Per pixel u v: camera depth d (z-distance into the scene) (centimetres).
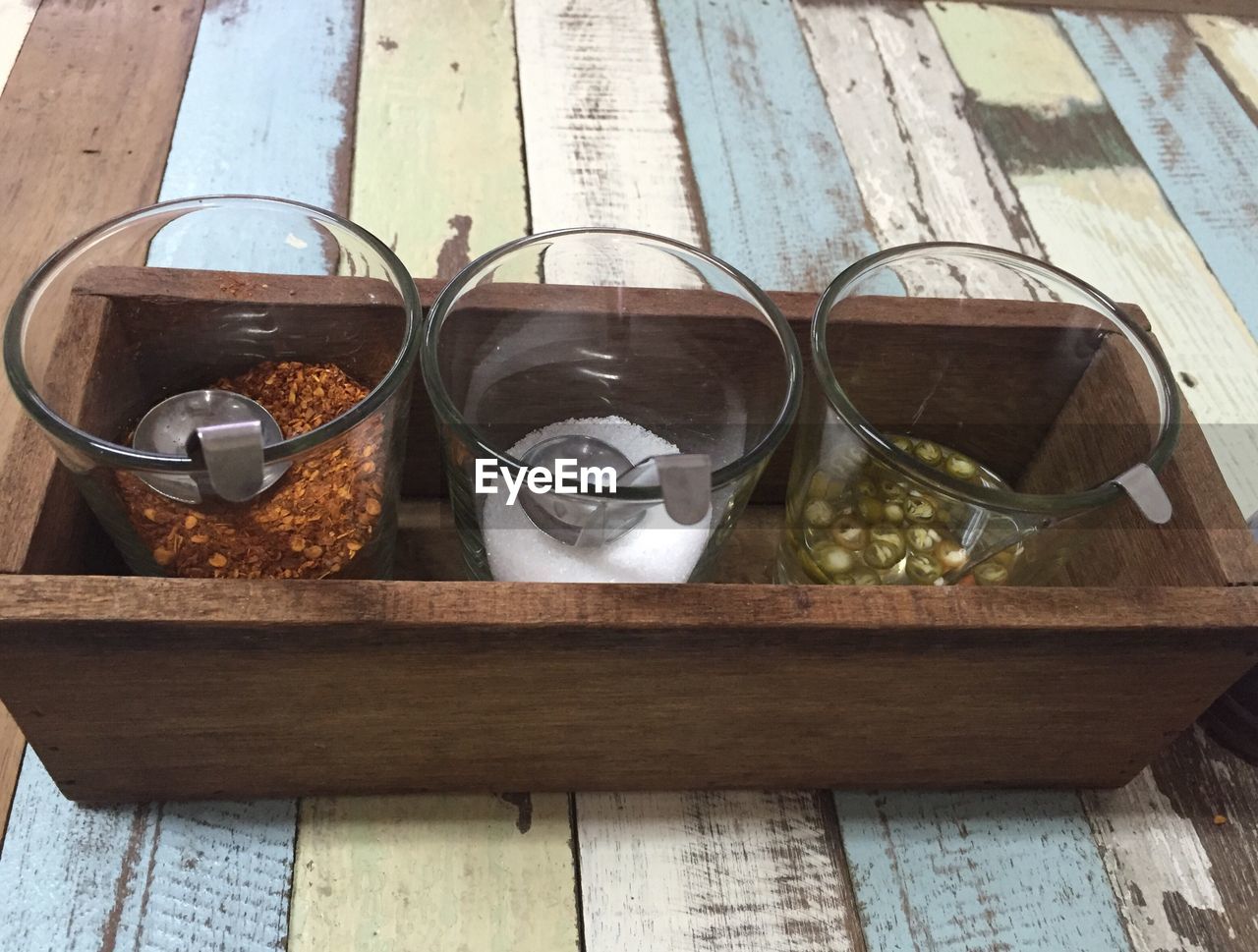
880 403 31
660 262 28
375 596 22
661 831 28
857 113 48
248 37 47
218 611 22
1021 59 53
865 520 27
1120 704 27
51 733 24
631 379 29
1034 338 30
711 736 27
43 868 26
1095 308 29
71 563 25
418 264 40
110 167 41
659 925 27
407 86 46
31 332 24
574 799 29
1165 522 25
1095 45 54
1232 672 26
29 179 40
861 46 52
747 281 27
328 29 48
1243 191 48
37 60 45
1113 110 51
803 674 25
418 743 26
